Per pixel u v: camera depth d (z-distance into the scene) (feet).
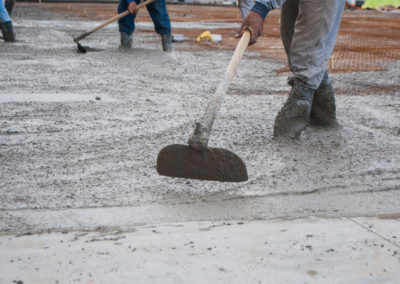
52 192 10.07
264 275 6.81
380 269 7.07
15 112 16.16
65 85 20.94
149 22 59.26
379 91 21.15
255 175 11.13
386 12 95.91
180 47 35.91
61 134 13.97
